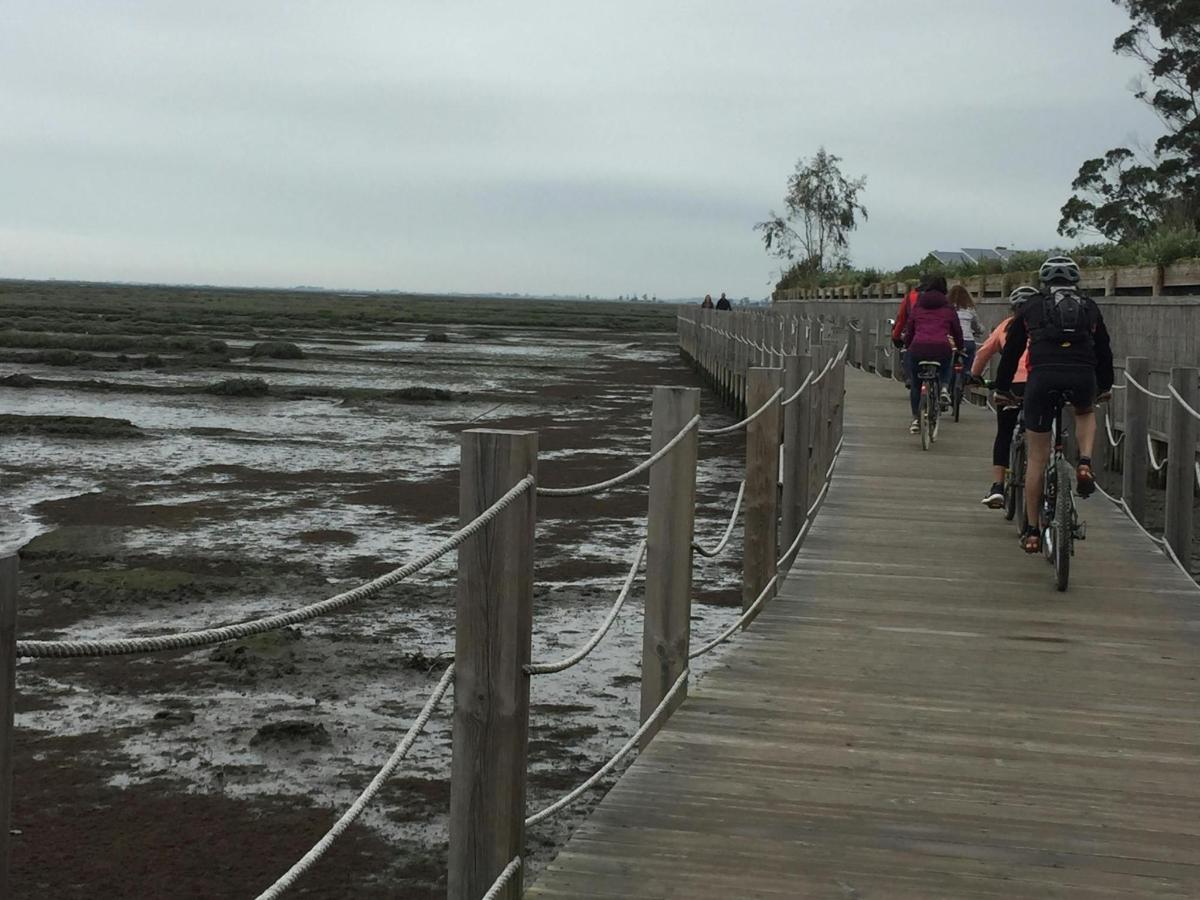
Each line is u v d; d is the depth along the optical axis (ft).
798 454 32.86
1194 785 17.70
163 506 53.62
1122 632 26.08
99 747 25.22
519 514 12.86
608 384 134.21
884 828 15.99
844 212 254.68
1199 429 47.75
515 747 13.04
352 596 10.62
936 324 54.08
